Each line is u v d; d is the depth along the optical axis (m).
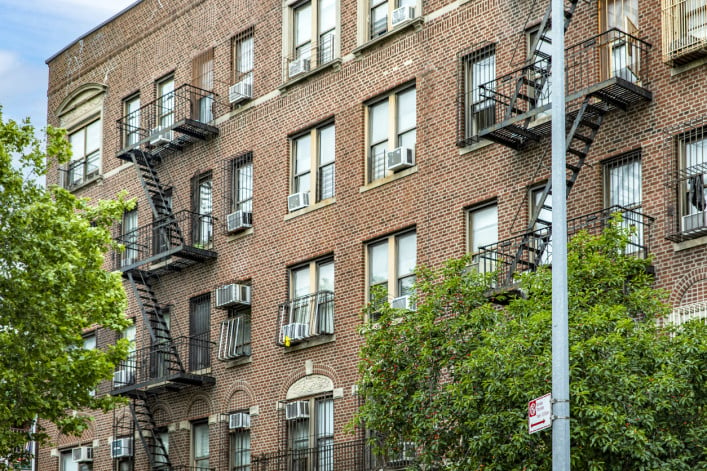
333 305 40.06
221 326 44.00
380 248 39.16
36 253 34.97
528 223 34.59
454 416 27.52
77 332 36.97
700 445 24.66
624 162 32.91
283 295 41.94
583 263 27.08
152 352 45.88
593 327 25.48
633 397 24.36
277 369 41.56
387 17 40.31
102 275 36.81
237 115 45.25
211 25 47.31
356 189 39.94
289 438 40.66
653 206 31.75
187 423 45.03
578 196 33.41
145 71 50.50
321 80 42.00
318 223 41.12
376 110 40.19
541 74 34.03
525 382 25.08
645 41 32.72
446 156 37.25
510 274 32.19
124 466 48.06
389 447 29.64
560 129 22.69
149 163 48.28
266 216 43.25
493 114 36.25
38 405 35.31
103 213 38.59
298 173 42.66
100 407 37.22
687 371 25.02
